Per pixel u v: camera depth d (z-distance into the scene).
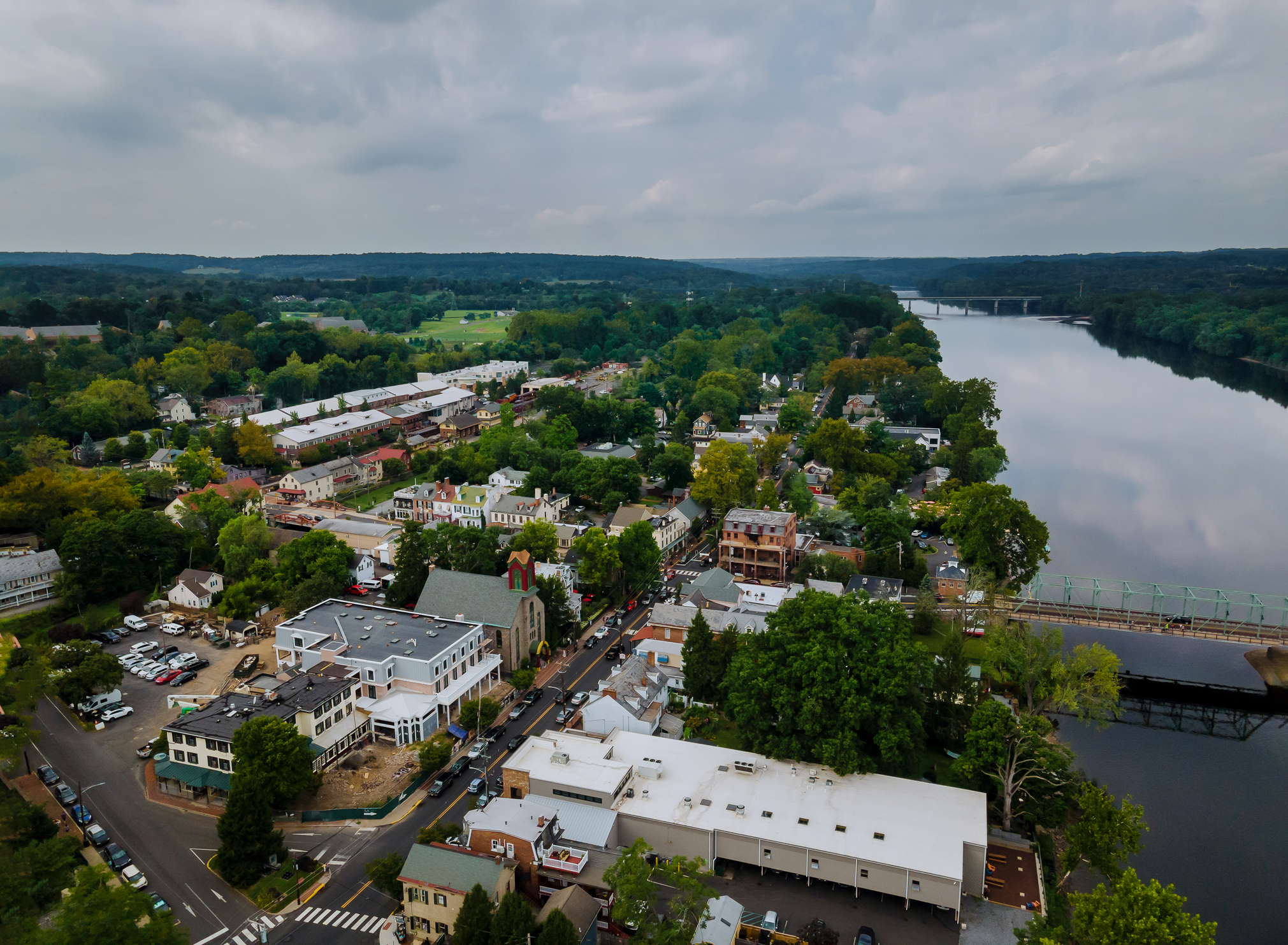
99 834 102.56
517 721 131.00
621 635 162.00
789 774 106.06
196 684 142.38
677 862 82.31
